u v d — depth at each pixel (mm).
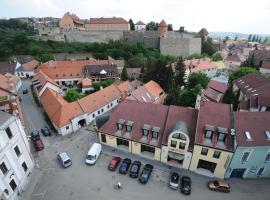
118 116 42312
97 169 38500
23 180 34781
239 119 34000
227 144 33219
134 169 36812
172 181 34281
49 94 60062
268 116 34344
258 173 35625
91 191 33938
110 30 146625
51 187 34688
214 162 35031
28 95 77750
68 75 92188
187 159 36719
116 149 43250
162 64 77062
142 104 42031
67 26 160750
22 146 35031
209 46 155500
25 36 140125
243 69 86375
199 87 68062
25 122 55969
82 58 120125
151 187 34531
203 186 34562
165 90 77125
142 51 128250
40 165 39594
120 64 107750
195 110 38250
